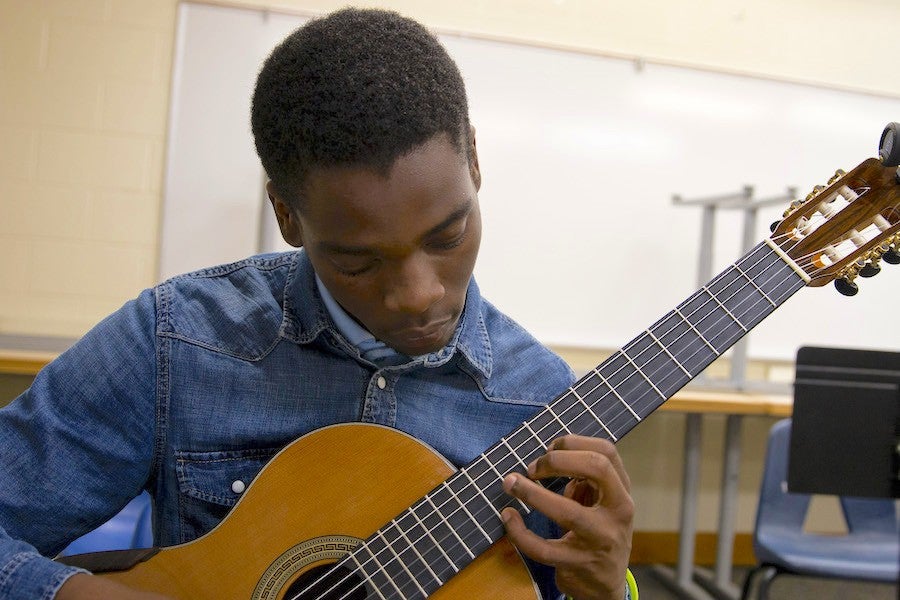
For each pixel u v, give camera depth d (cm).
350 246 62
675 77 299
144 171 266
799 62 309
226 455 78
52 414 73
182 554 72
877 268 76
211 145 269
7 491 71
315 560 72
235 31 268
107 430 75
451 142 62
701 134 302
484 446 81
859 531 210
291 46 64
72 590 64
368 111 58
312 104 59
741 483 323
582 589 66
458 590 69
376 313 67
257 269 87
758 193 308
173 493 78
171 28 265
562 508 63
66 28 257
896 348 316
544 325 297
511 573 70
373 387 80
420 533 71
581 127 295
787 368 311
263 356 79
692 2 300
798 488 154
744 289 76
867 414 151
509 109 289
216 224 271
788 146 308
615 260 300
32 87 256
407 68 61
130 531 145
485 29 287
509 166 291
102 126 262
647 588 287
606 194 298
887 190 77
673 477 315
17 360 226
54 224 261
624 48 297
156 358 77
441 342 72
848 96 311
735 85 303
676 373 73
